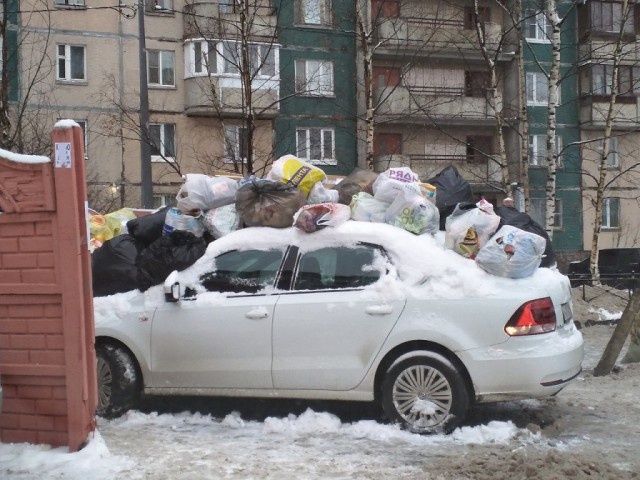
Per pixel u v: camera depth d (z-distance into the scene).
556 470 4.48
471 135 30.81
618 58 20.88
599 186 21.19
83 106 25.11
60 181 4.62
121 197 25.30
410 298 5.38
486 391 5.22
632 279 17.59
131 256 6.20
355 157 28.84
